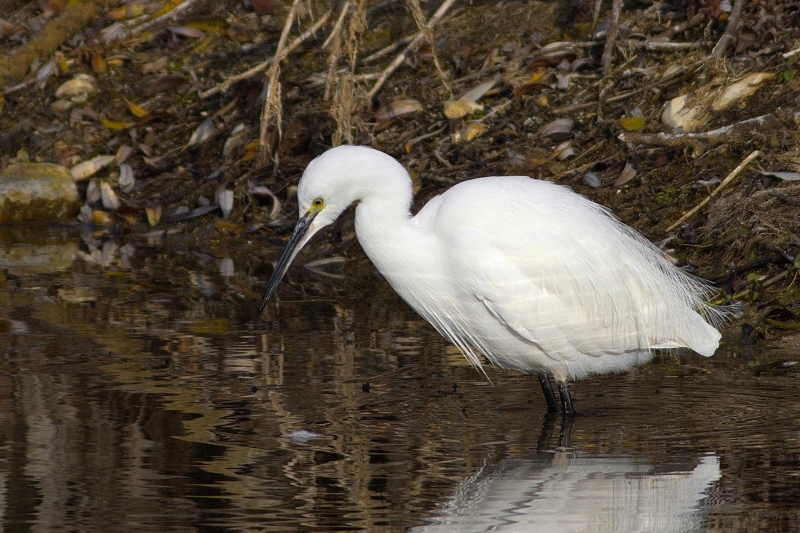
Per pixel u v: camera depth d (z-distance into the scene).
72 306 11.23
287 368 8.95
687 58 14.80
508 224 8.11
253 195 15.38
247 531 5.52
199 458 6.64
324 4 18.92
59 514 5.73
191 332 10.19
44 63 18.88
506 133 14.86
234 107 17.19
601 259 8.31
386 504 5.91
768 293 10.22
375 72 16.94
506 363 8.71
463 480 6.30
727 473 6.38
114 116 17.70
